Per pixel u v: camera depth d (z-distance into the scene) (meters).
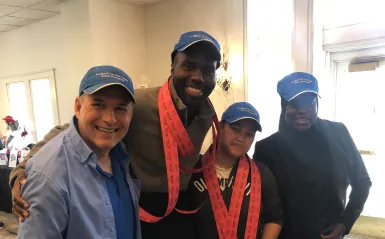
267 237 1.46
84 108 0.97
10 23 5.45
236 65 3.90
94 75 0.97
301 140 1.57
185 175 1.43
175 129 1.29
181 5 4.55
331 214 1.56
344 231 1.63
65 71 4.91
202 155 1.56
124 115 1.00
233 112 1.46
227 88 4.00
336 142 1.58
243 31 3.80
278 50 3.63
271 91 3.77
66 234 0.90
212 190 1.43
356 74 3.15
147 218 1.37
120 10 4.75
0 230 3.66
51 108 5.47
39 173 0.88
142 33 5.10
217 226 1.39
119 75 0.98
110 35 4.61
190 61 1.22
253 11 3.79
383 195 3.03
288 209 1.55
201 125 1.42
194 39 1.20
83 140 0.97
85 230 0.91
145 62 5.18
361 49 3.06
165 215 1.36
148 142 1.32
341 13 3.10
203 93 1.27
